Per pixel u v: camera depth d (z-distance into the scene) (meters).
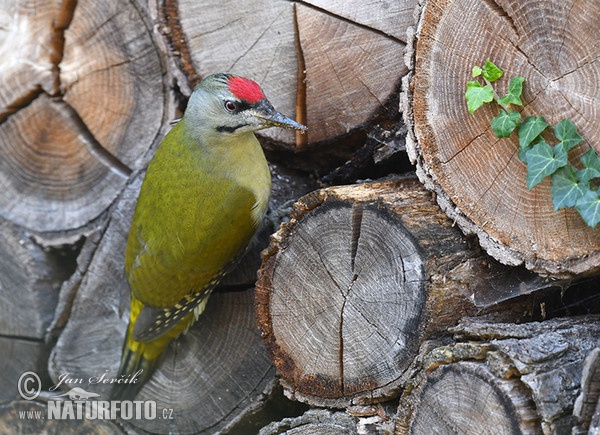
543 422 5.38
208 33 8.43
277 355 7.32
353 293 6.71
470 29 6.14
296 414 8.51
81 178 9.55
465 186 6.40
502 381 5.58
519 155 5.99
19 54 9.35
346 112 8.05
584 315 6.70
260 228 8.43
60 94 9.43
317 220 6.88
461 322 6.29
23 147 9.62
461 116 6.32
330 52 7.95
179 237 7.96
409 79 6.61
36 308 9.91
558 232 6.06
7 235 9.77
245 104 7.63
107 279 9.42
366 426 6.74
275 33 8.16
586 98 5.75
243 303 8.55
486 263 6.51
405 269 6.39
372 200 6.58
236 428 8.63
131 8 8.92
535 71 5.92
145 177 8.41
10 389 10.00
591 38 5.65
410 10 7.54
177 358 8.76
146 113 9.16
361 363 6.74
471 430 5.78
